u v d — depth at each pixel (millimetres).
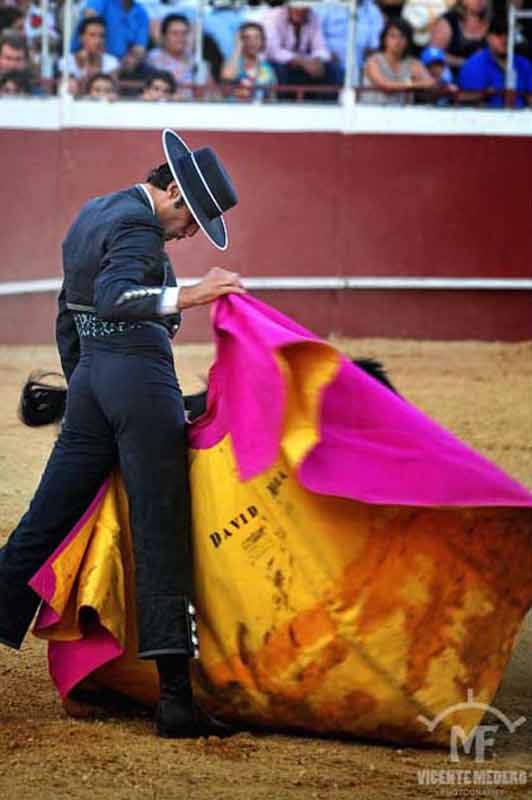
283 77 40719
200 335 41062
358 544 12414
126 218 12492
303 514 12406
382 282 42219
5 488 22781
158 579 12609
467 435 28328
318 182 41562
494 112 41938
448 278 42469
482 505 11922
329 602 12414
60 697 13836
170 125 40094
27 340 39562
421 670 12508
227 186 12930
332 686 12555
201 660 12914
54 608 12750
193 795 11406
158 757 12273
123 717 13594
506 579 12641
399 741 12828
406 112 41625
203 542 12805
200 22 39969
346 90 41312
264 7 40406
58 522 13133
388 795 11578
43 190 39281
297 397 11844
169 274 13312
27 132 38656
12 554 13180
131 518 12773
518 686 14977
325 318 42344
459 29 41125
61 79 39625
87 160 39781
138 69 40000
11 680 14609
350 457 12125
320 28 40656
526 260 42688
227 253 41188
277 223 41469
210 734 12859
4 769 11922
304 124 41188
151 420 12656
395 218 42062
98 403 12867
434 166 41969
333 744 12859
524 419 30172
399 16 40938
